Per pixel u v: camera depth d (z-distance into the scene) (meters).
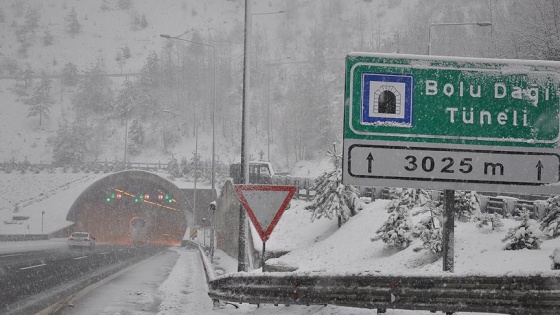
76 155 134.00
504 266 16.41
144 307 14.10
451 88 9.41
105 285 19.12
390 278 9.51
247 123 16.95
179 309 13.74
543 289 8.61
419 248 21.38
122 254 41.81
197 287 19.03
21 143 157.50
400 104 9.34
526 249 17.64
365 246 26.70
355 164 9.24
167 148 145.12
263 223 11.87
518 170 9.37
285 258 30.70
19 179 92.62
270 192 11.91
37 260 29.86
